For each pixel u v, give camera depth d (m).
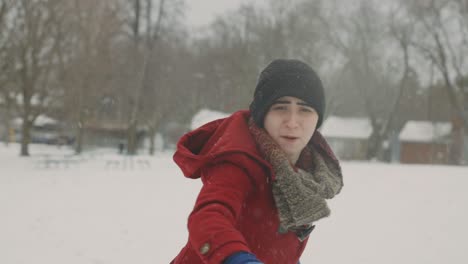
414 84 42.59
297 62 1.44
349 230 7.12
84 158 25.36
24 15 26.34
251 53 36.94
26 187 12.78
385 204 9.64
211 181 1.31
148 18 38.09
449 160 44.75
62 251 5.84
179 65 39.94
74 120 33.75
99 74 31.69
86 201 10.07
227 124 1.55
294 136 1.41
